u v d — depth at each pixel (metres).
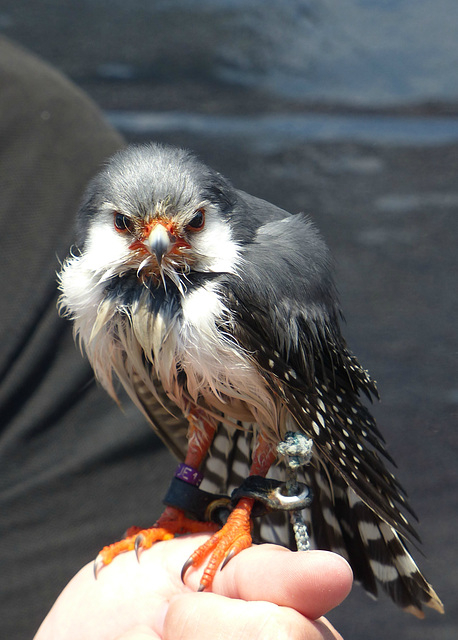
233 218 4.50
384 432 11.36
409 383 12.27
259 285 4.28
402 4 33.66
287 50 28.30
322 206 17.55
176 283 4.21
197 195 4.35
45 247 5.43
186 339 4.13
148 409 4.73
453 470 10.71
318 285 4.58
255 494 4.00
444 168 19.27
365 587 4.56
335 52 28.28
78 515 5.29
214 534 4.09
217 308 4.15
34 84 5.86
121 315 4.32
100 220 4.46
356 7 33.34
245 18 31.75
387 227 16.83
